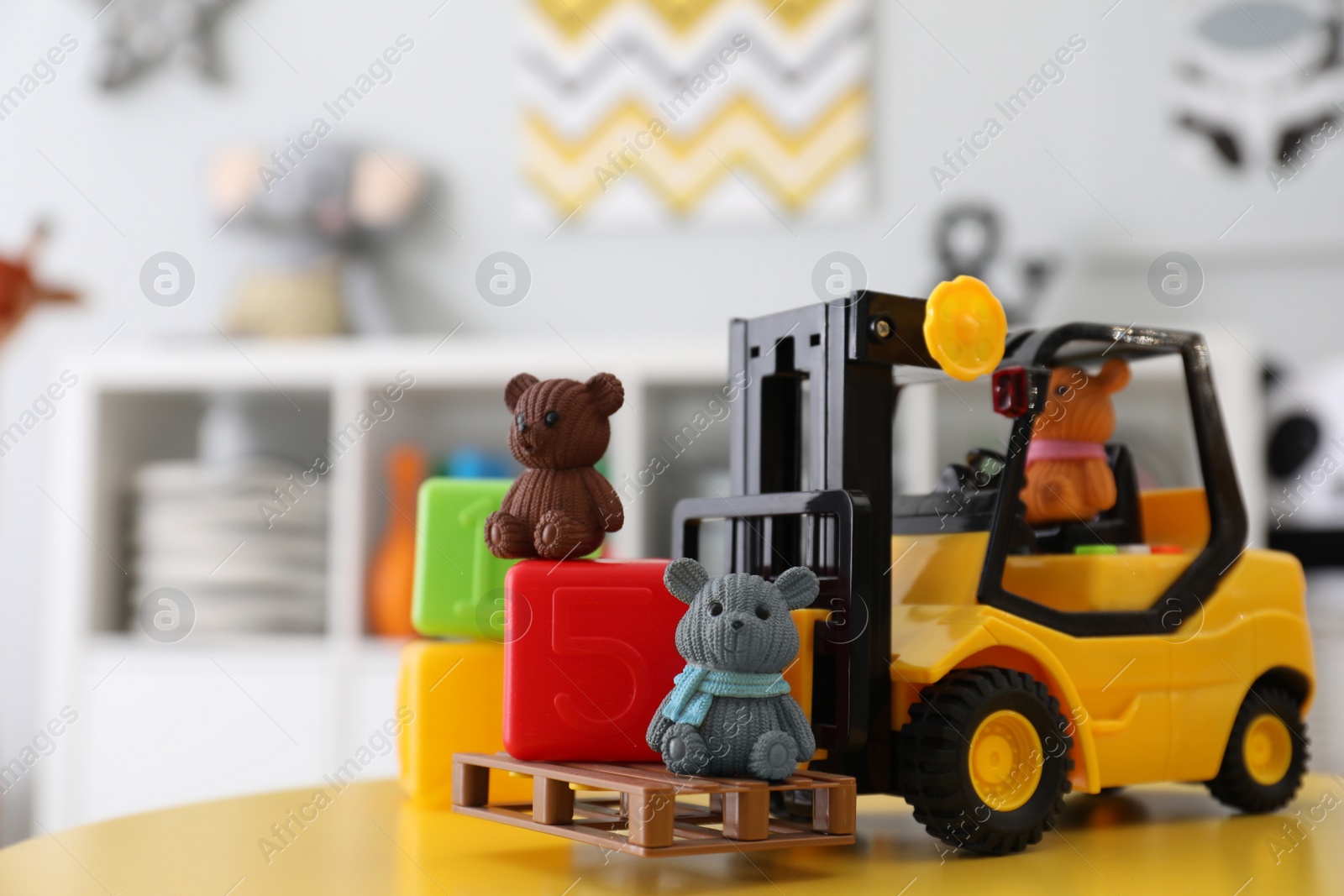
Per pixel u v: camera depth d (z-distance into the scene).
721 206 2.20
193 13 2.33
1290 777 0.96
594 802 0.88
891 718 0.81
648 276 2.21
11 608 2.25
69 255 2.31
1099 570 0.89
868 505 0.80
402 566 1.90
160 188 2.32
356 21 2.31
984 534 0.89
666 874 0.71
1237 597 0.94
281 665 1.88
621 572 0.80
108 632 2.01
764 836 0.67
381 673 1.86
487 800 0.81
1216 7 2.08
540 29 2.26
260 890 0.67
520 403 0.85
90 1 2.35
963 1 2.16
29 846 0.80
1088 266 2.09
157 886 0.68
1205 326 2.04
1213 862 0.76
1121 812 0.96
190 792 1.88
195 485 1.93
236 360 1.96
